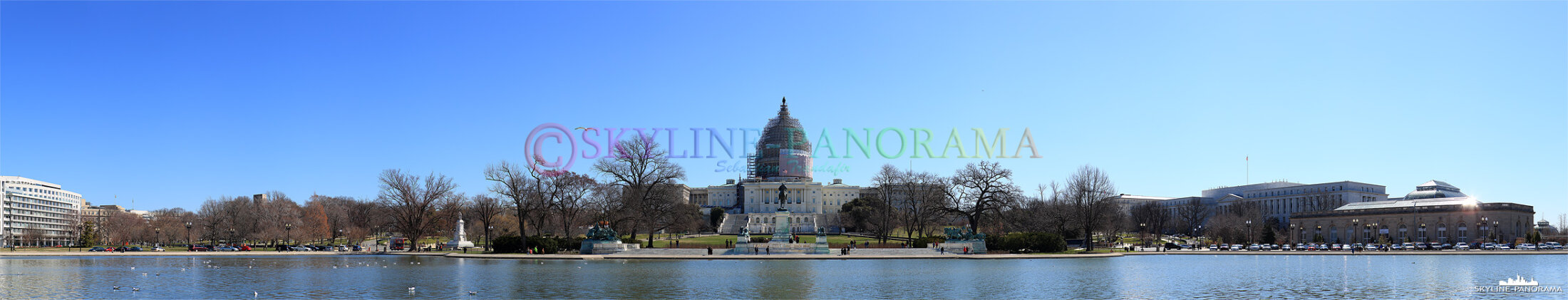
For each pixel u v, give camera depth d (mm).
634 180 126812
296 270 75125
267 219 171625
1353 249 130500
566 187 125000
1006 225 147125
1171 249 153500
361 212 197000
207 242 199500
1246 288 59938
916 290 58312
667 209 128625
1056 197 155500
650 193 128750
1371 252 130625
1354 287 60688
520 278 66438
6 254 108188
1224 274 73625
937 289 59219
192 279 65188
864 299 53406
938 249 113188
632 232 123125
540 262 90062
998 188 140625
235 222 171875
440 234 180250
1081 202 145750
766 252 110000
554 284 61656
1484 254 125062
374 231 189000
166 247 167000
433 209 138875
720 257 101375
